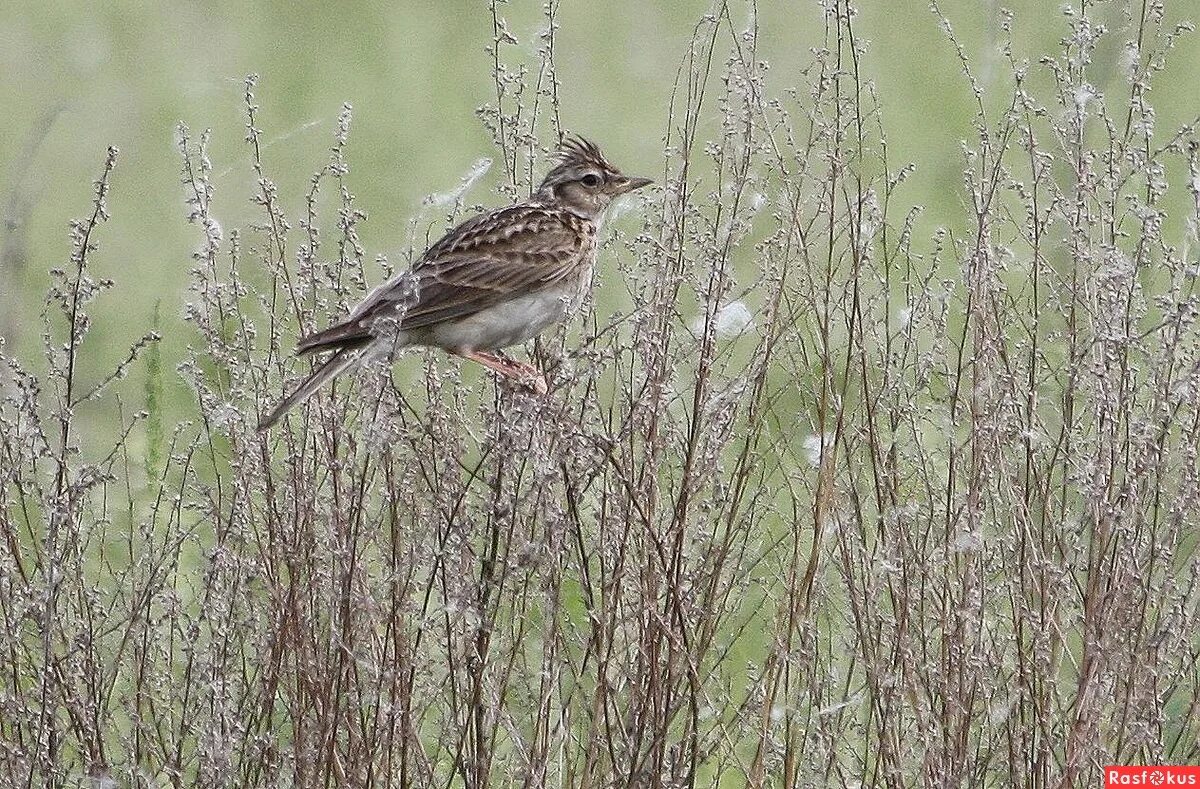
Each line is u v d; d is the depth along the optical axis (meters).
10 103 27.08
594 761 10.91
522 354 15.30
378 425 10.30
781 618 11.51
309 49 29.91
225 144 25.86
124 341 19.20
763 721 11.20
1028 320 12.11
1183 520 10.90
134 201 23.73
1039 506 11.52
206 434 12.15
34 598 10.85
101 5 31.47
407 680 10.52
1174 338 10.69
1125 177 11.72
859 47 12.06
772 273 11.64
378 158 24.98
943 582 11.12
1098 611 10.62
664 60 25.64
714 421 10.94
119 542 13.15
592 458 10.72
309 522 10.85
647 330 10.88
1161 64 12.44
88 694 10.98
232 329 13.17
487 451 10.80
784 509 13.54
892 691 10.98
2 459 11.09
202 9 31.64
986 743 11.45
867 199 11.93
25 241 21.11
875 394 12.14
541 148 12.39
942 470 12.59
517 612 11.02
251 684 11.30
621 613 10.99
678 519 10.80
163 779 11.46
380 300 11.52
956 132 24.02
